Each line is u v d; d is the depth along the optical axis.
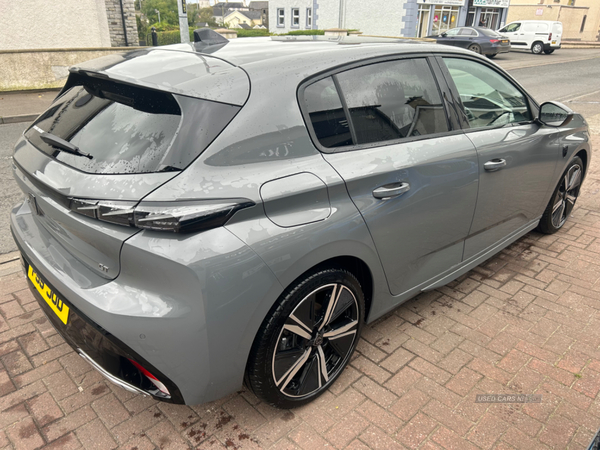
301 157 2.05
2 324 2.96
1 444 2.14
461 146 2.75
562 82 14.85
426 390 2.46
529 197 3.54
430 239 2.69
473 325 3.00
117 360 1.87
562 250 3.97
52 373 2.57
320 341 2.27
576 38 45.94
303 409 2.34
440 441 2.16
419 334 2.91
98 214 1.75
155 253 1.70
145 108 1.95
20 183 2.33
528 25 27.05
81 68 2.25
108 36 15.83
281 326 2.02
